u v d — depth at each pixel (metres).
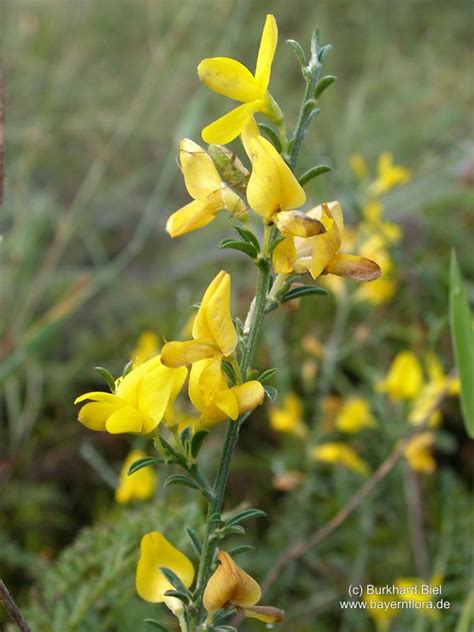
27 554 0.20
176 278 0.32
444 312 0.26
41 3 0.45
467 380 0.13
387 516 0.21
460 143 0.34
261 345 0.27
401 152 0.38
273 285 0.09
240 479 0.23
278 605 0.20
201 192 0.09
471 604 0.13
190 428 0.09
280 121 0.09
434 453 0.24
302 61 0.09
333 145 0.34
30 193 0.34
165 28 0.45
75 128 0.36
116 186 0.36
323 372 0.25
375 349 0.26
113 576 0.14
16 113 0.36
